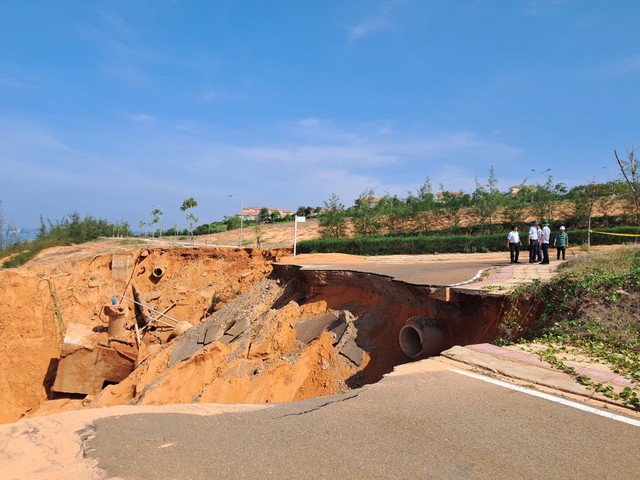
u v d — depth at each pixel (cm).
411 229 4466
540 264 1836
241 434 433
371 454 389
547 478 348
